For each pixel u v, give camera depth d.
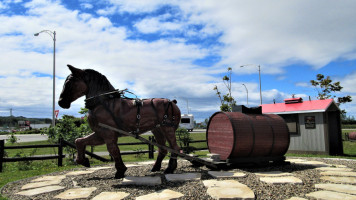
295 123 12.97
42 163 10.50
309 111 12.28
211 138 8.13
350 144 17.62
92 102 5.99
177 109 6.82
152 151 11.90
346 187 5.20
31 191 5.36
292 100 13.55
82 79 6.00
